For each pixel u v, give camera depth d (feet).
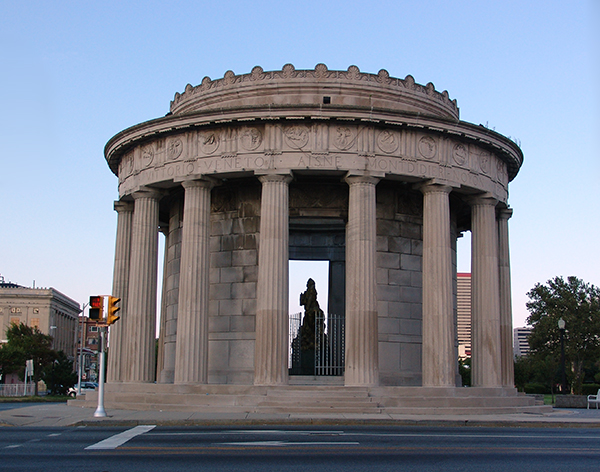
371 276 135.74
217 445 72.74
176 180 145.59
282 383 131.13
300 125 140.36
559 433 93.71
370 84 153.79
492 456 66.33
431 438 82.28
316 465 59.16
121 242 170.19
